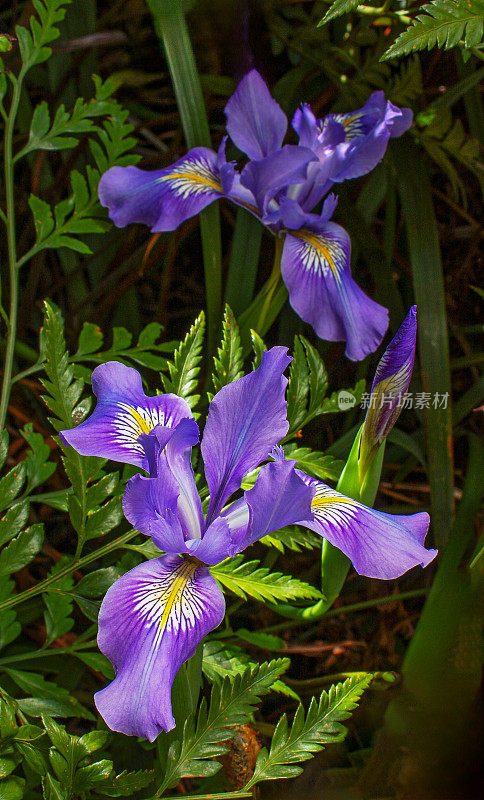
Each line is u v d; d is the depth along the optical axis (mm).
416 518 334
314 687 409
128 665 303
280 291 412
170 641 306
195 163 420
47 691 347
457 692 361
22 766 359
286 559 439
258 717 410
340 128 418
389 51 361
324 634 440
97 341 386
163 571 320
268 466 310
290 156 394
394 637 435
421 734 363
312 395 372
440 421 417
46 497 360
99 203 405
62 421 346
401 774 364
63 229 398
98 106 406
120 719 298
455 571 370
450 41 361
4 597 351
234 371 360
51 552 419
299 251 403
